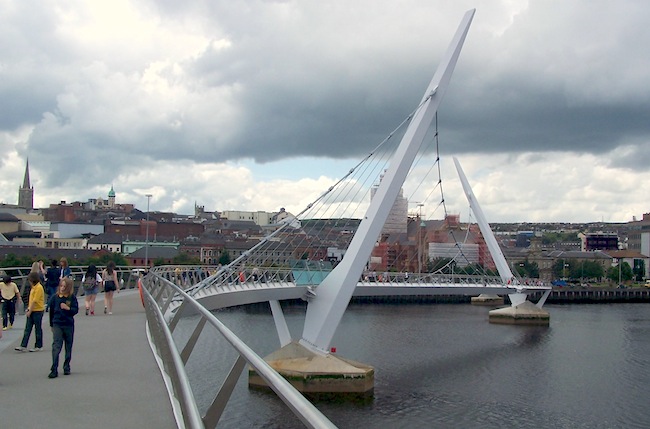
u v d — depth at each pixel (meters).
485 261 172.00
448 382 47.47
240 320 70.69
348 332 76.31
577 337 80.25
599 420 39.09
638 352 67.06
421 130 45.81
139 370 11.93
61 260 23.44
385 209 44.72
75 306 11.60
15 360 13.29
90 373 11.65
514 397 43.91
